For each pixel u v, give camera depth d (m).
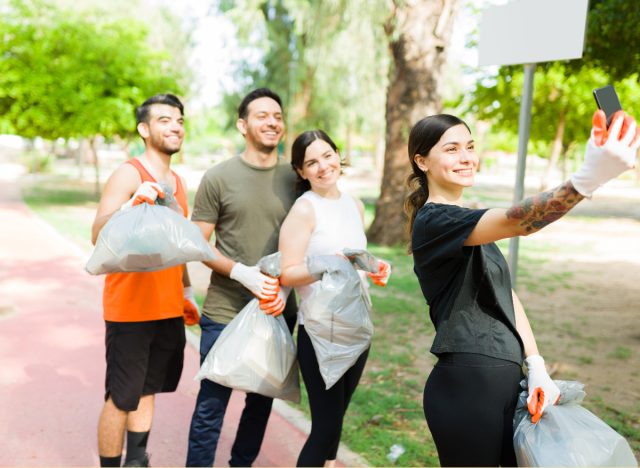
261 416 2.92
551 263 10.02
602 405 4.00
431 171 1.99
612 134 1.33
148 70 16.33
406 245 2.19
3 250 9.83
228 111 23.89
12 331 5.66
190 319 3.18
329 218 2.61
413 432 3.58
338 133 26.61
